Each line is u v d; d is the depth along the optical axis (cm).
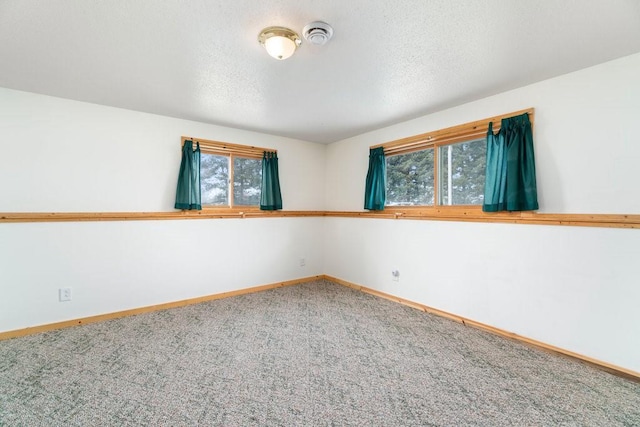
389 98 286
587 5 154
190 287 356
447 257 312
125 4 152
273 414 165
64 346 242
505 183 265
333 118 349
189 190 347
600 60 214
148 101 296
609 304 212
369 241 405
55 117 284
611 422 160
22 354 228
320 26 170
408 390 187
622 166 210
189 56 207
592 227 219
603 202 218
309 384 193
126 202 321
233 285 390
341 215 454
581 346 223
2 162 263
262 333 270
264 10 157
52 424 156
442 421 160
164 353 231
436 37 184
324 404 173
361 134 425
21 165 270
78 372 203
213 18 164
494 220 274
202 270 365
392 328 283
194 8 155
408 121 357
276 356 228
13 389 184
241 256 397
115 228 310
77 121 294
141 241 324
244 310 331
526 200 250
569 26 173
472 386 192
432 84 254
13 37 183
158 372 204
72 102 292
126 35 181
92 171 302
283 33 177
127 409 167
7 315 259
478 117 290
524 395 183
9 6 152
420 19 166
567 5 154
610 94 215
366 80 246
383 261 384
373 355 231
